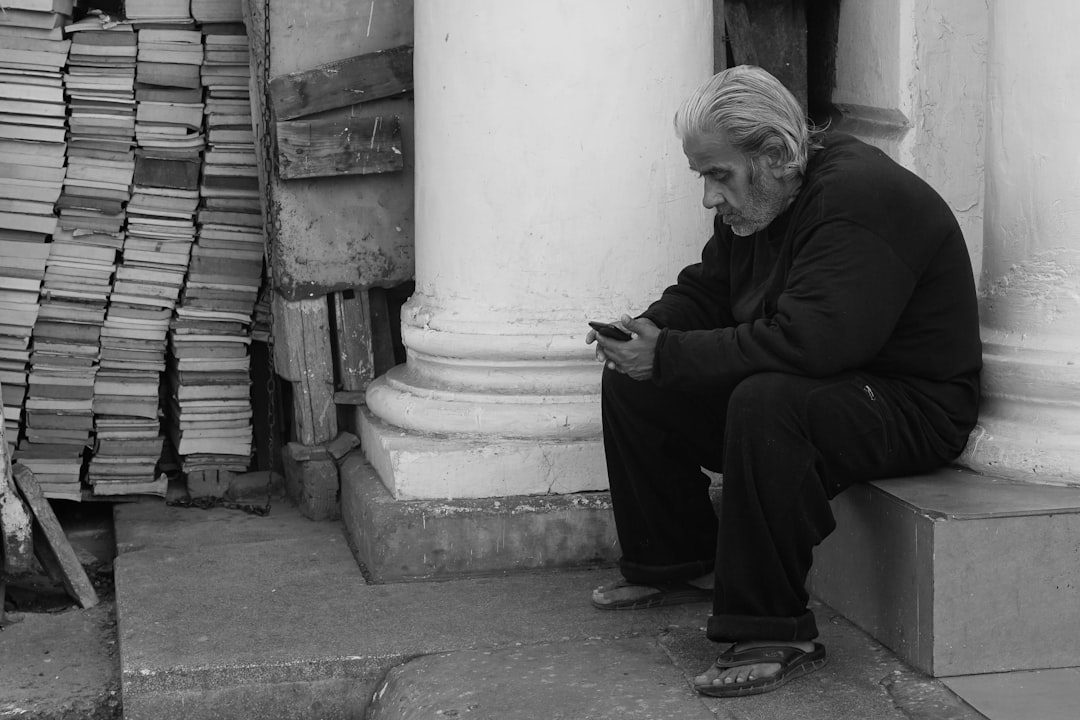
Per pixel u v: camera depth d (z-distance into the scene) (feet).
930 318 12.05
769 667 11.50
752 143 11.61
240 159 18.19
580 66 14.96
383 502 15.12
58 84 17.63
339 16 17.46
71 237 17.89
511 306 15.46
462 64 15.26
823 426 11.35
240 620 13.76
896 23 15.72
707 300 13.50
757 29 17.42
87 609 15.60
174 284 18.19
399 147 17.60
